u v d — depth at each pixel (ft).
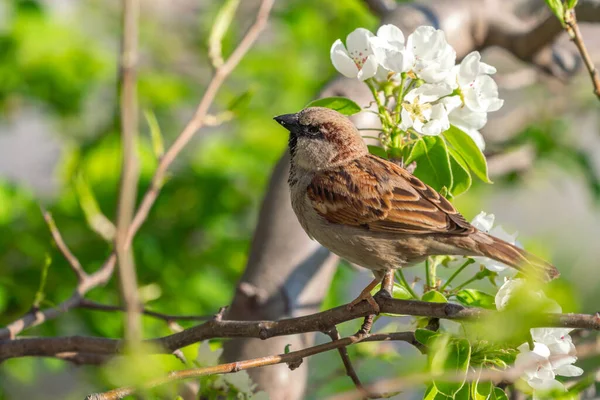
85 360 30.60
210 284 40.09
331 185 27.96
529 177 50.06
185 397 29.01
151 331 38.01
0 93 46.93
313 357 41.09
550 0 26.27
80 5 52.95
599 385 28.55
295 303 31.45
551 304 19.66
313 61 50.55
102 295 38.32
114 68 47.60
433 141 26.58
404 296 25.90
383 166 27.76
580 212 64.13
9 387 46.93
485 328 19.48
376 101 26.78
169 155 28.27
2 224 39.04
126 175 19.42
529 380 22.88
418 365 23.27
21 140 59.00
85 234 39.47
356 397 21.57
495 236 27.09
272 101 48.85
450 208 26.35
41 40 46.57
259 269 31.94
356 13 50.83
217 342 33.68
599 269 41.34
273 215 32.53
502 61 58.80
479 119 27.12
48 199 42.32
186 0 56.65
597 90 26.43
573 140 51.72
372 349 32.58
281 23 51.44
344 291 43.06
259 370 30.71
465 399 21.81
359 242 27.40
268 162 44.57
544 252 36.60
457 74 26.12
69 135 47.96
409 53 25.46
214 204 41.29
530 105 50.93
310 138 29.17
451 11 39.27
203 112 29.14
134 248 39.47
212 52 29.78
